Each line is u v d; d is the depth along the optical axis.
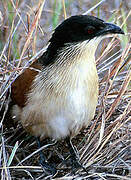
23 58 7.12
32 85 5.44
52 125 5.45
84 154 5.96
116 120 5.96
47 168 5.79
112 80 6.15
